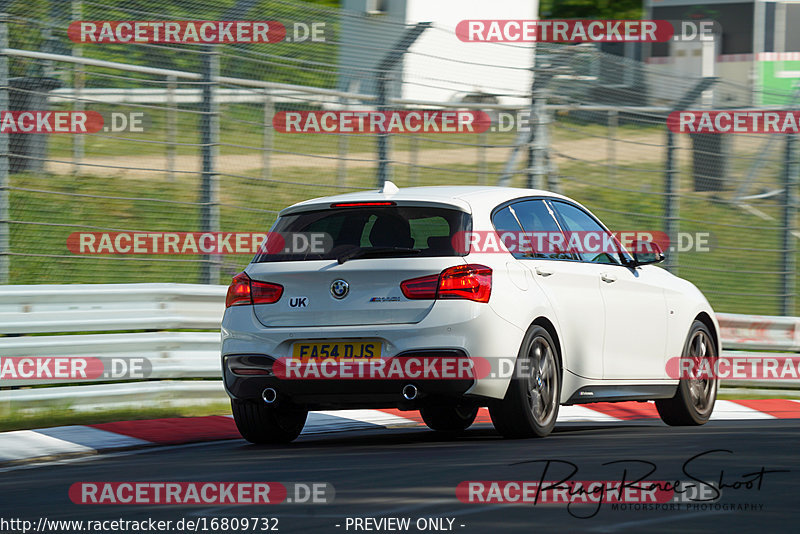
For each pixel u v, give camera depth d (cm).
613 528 1483
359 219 2562
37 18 3691
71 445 2661
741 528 1486
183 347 3475
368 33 4038
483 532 1473
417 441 2650
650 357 2983
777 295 4553
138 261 4184
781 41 6825
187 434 2891
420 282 2431
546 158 4231
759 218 5000
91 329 3278
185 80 3781
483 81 4156
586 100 4344
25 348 3130
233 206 3781
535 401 2544
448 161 4456
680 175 4725
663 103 4478
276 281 2534
